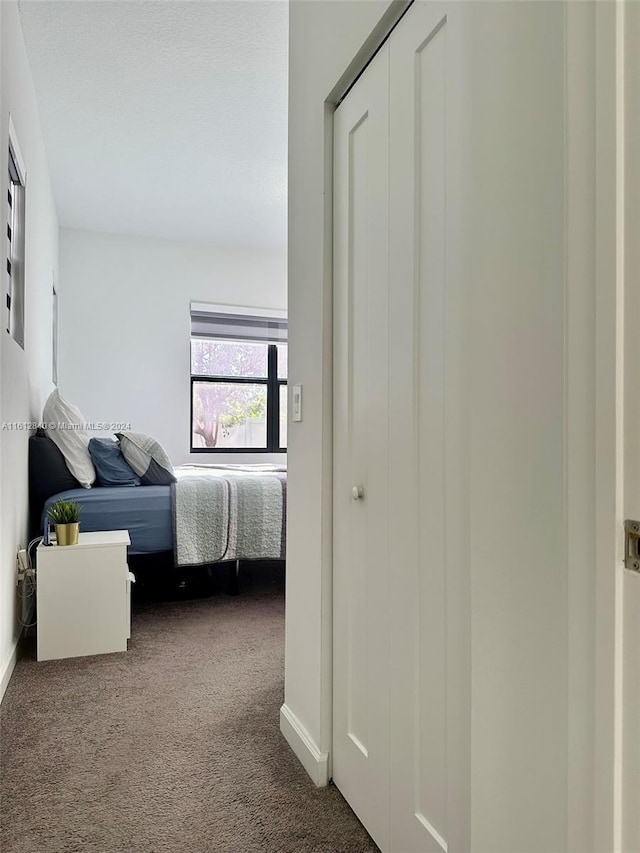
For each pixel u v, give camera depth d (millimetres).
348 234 1520
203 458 5348
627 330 603
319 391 1624
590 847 653
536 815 777
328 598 1586
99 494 3037
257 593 3455
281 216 4691
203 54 2672
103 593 2514
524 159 810
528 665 796
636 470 596
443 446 1092
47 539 2557
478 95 917
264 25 2484
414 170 1192
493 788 869
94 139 3459
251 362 5543
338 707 1541
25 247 2820
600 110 632
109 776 1588
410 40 1209
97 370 5004
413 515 1190
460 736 1027
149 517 3092
